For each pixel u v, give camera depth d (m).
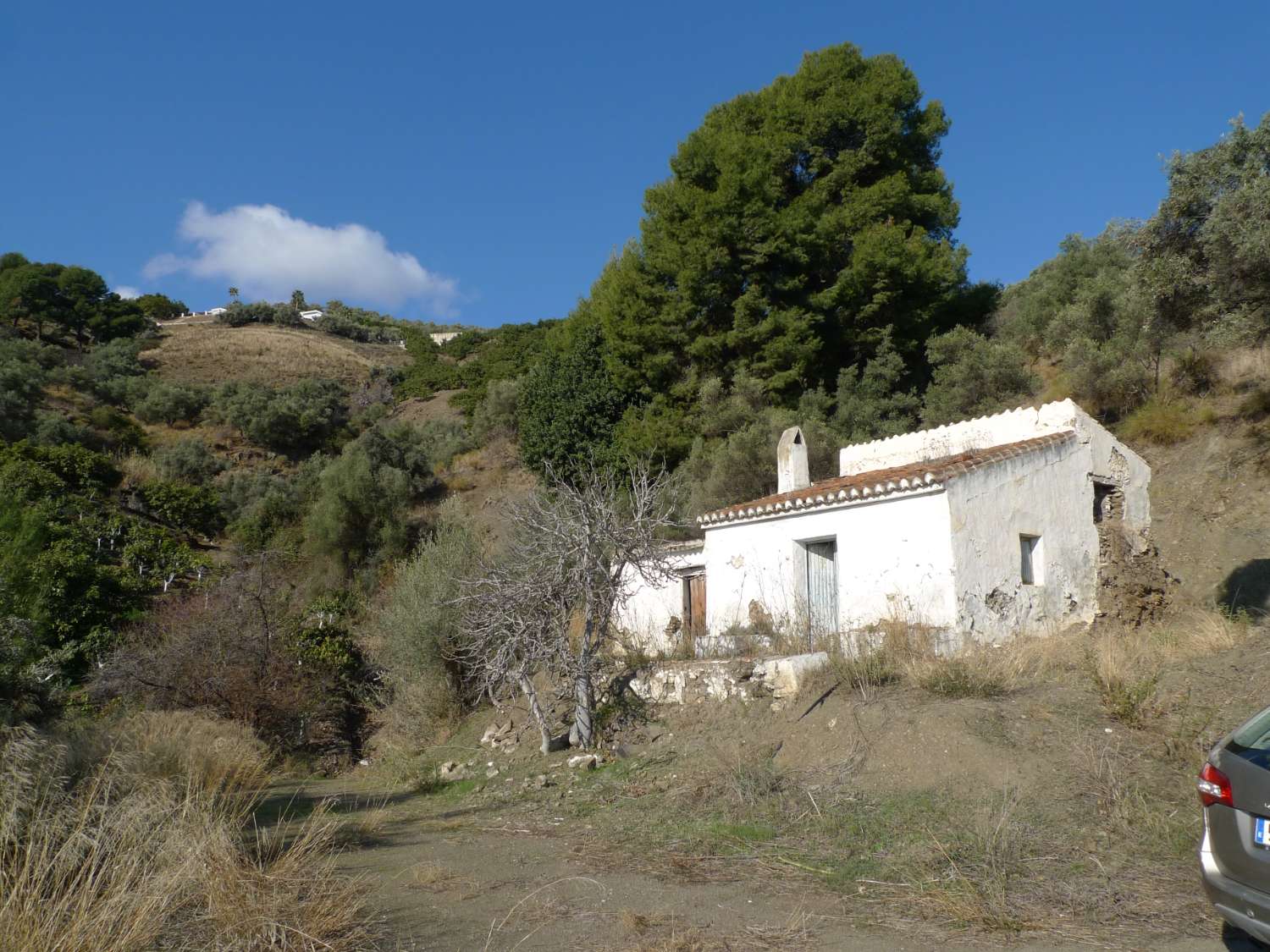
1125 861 6.36
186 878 5.53
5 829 5.15
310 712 17.05
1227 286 13.48
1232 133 13.50
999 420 15.64
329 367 62.62
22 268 60.16
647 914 5.82
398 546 30.38
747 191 26.12
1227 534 17.12
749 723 10.77
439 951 5.14
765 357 26.05
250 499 35.19
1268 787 4.48
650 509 13.20
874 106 28.41
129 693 15.86
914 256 26.81
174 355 59.03
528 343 57.59
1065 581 13.97
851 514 13.51
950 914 5.64
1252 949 4.95
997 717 9.08
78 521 26.70
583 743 12.27
